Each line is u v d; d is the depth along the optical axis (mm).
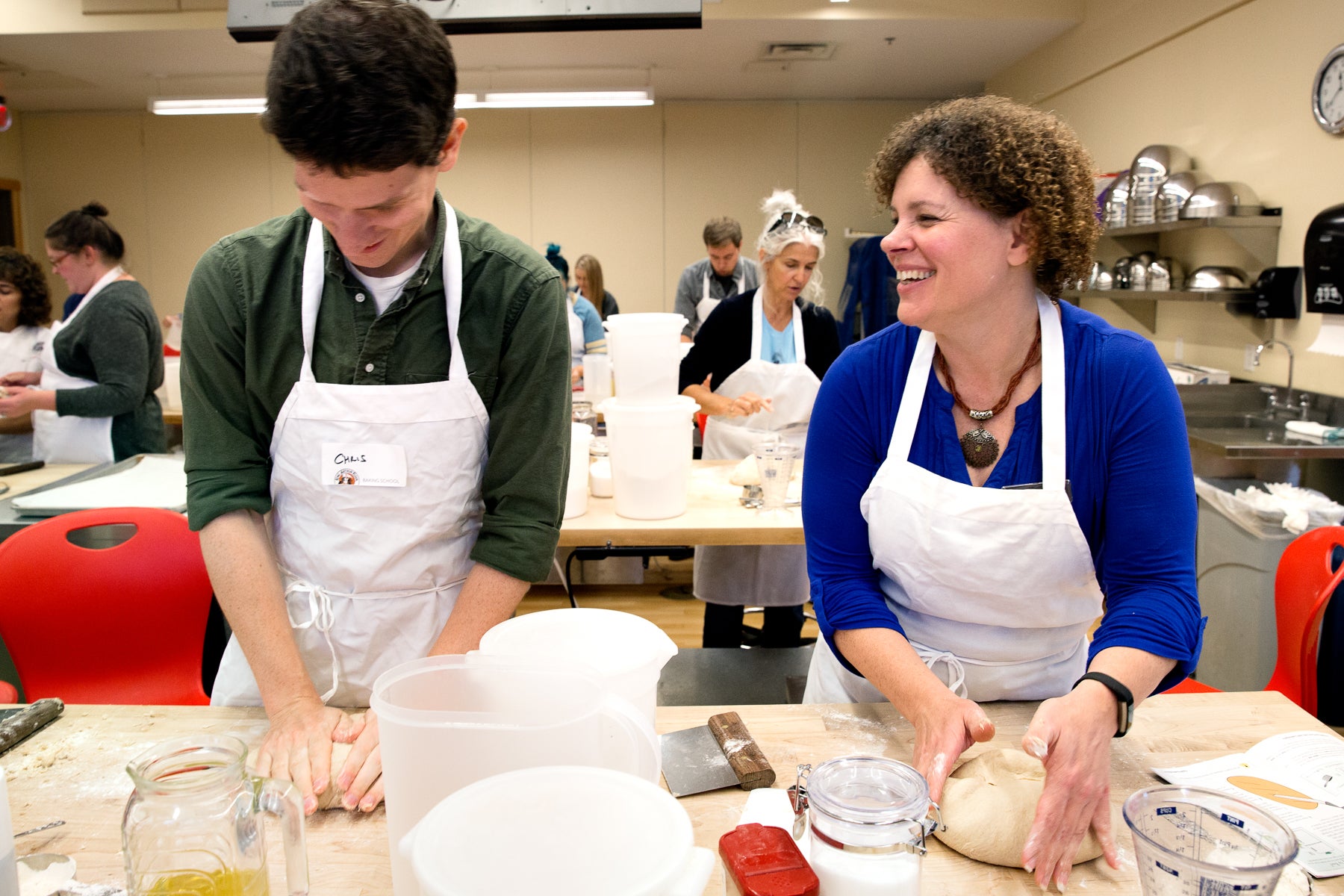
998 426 1154
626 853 554
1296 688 1707
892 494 1173
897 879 691
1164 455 1062
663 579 4578
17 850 917
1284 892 838
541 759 723
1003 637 1244
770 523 2252
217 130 7176
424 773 744
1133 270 4328
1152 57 4566
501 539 1223
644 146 7191
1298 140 3561
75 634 1739
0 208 7234
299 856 728
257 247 1184
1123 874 904
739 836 768
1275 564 2883
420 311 1196
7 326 3434
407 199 970
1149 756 1114
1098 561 1170
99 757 1099
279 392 1220
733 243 5148
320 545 1260
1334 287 3174
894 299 6758
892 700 1107
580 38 5383
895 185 1075
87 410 2932
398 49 883
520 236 7309
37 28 5137
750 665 2771
